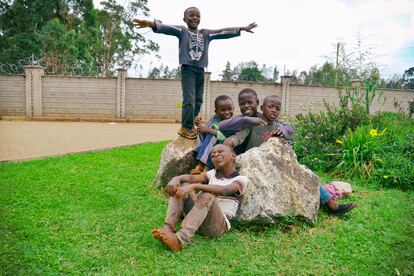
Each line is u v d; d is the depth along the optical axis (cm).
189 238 309
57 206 422
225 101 430
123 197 456
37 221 371
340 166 585
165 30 460
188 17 480
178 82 1920
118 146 937
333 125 680
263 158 371
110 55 3291
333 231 350
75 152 827
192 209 318
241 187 343
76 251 304
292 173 376
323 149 627
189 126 496
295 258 296
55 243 320
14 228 352
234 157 360
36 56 2538
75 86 1886
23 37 2539
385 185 527
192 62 474
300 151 651
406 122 858
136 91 1914
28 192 477
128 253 301
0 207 415
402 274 271
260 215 343
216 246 315
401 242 325
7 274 266
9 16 2691
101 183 529
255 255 301
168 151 486
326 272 274
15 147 923
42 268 278
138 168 644
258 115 443
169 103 1931
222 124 411
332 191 450
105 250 308
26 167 649
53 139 1107
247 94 430
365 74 1273
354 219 382
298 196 363
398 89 1908
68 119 1856
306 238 332
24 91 1869
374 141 593
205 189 323
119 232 346
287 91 1911
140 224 365
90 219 379
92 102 1900
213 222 325
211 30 493
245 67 2286
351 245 319
